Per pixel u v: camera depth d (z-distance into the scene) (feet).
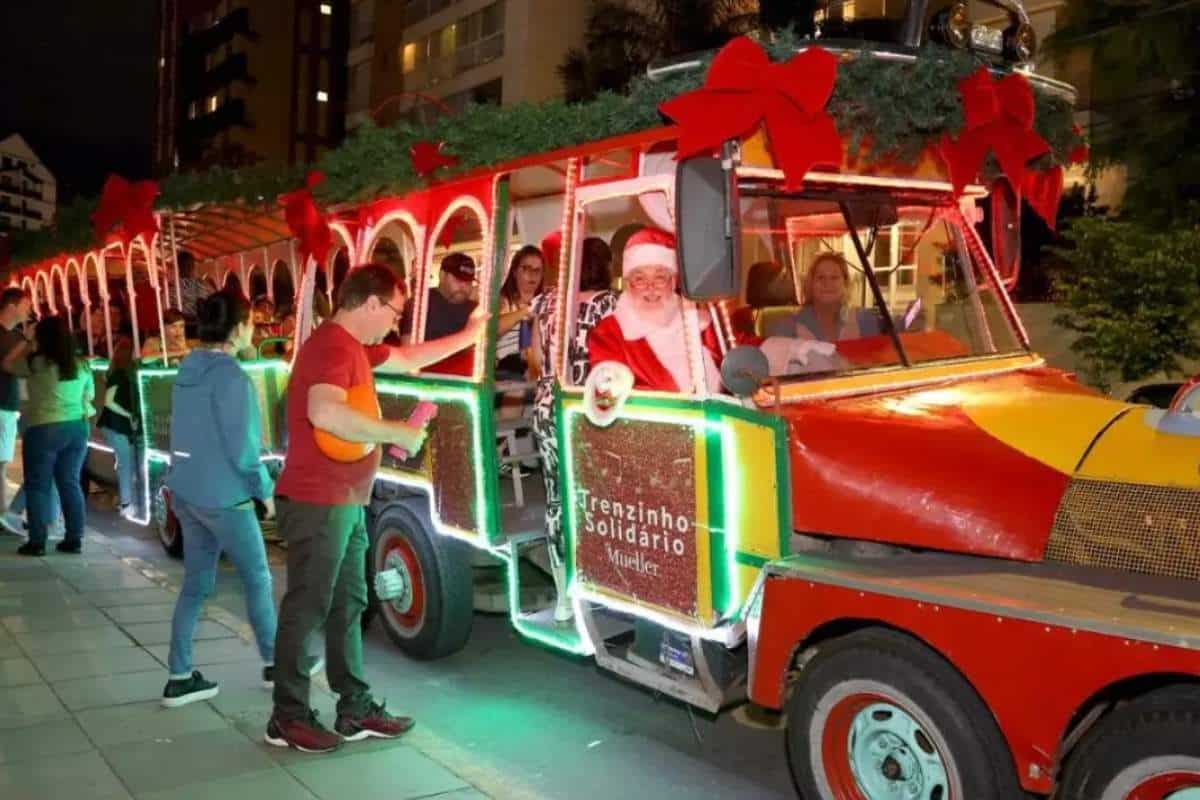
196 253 35.60
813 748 12.20
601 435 14.99
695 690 14.17
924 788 11.41
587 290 16.46
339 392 14.53
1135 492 10.99
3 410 30.07
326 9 197.47
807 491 12.58
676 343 14.33
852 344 14.79
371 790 14.06
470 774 14.88
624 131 14.62
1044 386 14.85
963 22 14.66
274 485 17.46
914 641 11.34
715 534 13.39
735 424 13.21
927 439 12.33
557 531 16.69
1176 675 9.73
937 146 14.87
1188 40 51.65
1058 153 16.38
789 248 14.57
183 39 207.31
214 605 23.24
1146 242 50.75
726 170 12.64
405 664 19.83
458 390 17.99
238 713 16.75
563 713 17.40
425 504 19.42
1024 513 11.34
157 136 101.91
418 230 19.57
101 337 36.11
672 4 79.20
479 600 19.69
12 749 15.19
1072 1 56.39
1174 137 52.44
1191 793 9.44
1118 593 10.50
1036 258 62.80
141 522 30.45
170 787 14.02
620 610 14.93
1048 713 10.13
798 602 12.11
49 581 24.90
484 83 130.82
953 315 16.14
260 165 25.32
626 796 14.29
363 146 19.90
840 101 13.32
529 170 18.80
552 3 122.93
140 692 17.61
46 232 37.24
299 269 27.81
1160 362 50.03
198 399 16.67
